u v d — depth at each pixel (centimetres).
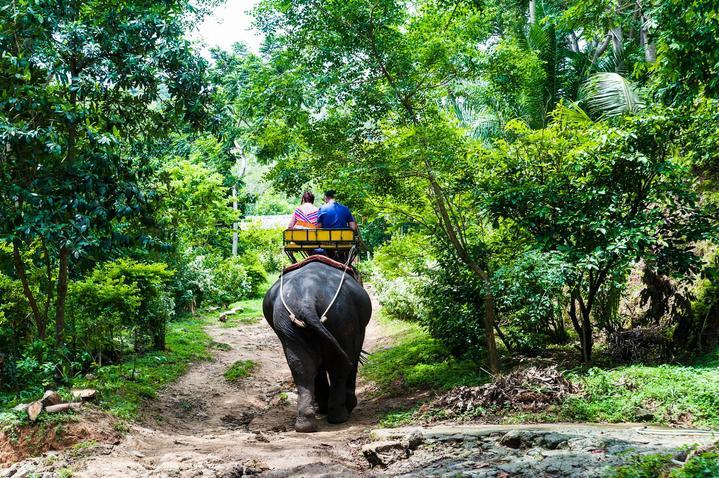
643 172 918
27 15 895
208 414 1014
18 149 905
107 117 1061
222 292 2638
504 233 1097
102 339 1150
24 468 573
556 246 935
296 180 1111
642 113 1009
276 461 579
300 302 768
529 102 1922
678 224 926
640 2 1631
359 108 1078
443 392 955
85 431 674
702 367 845
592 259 862
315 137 1076
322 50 1059
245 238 3703
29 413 661
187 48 1069
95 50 985
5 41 910
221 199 2519
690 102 932
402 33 1108
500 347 1187
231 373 1302
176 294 2188
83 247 938
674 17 909
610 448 518
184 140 2678
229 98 2216
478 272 1038
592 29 1702
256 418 958
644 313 1129
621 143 907
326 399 918
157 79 1051
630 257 866
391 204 1123
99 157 954
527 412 737
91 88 1011
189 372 1293
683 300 975
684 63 916
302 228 915
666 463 445
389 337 1709
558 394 757
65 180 929
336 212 932
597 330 1146
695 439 537
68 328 1124
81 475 545
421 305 1495
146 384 1094
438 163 973
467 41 1099
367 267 3091
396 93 1065
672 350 959
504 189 962
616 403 712
